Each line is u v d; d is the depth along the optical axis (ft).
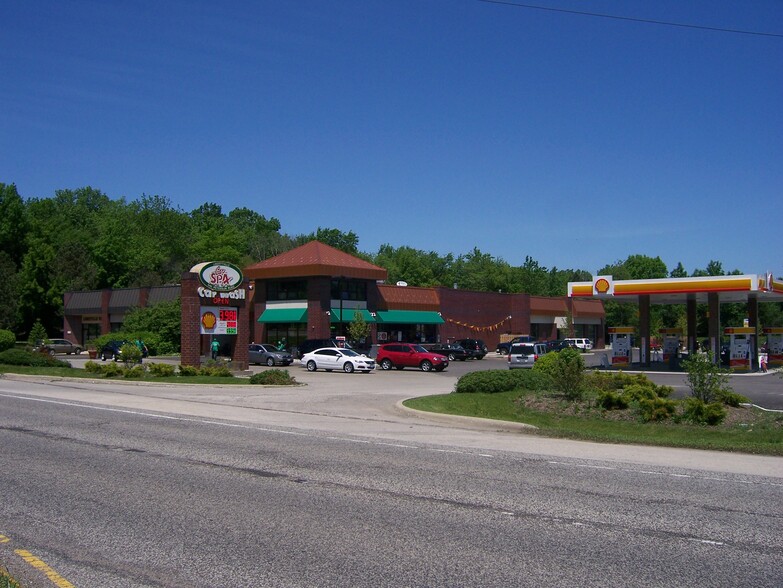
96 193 459.73
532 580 21.25
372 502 30.78
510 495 32.14
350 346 190.60
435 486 33.96
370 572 21.89
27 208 387.14
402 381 122.21
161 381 104.32
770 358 170.40
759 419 66.95
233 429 54.54
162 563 22.80
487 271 384.88
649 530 26.66
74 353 235.81
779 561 23.17
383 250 445.37
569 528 26.89
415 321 217.77
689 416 65.62
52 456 41.96
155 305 218.79
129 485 34.09
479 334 243.60
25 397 80.74
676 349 166.91
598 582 21.09
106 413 64.95
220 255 328.90
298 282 198.18
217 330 136.26
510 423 57.21
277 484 34.35
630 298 177.47
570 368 78.59
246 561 22.97
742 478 36.63
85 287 286.66
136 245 336.70
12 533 26.14
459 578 21.39
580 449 46.39
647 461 41.83
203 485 34.12
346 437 50.52
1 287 269.03
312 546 24.52
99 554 23.71
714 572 22.07
